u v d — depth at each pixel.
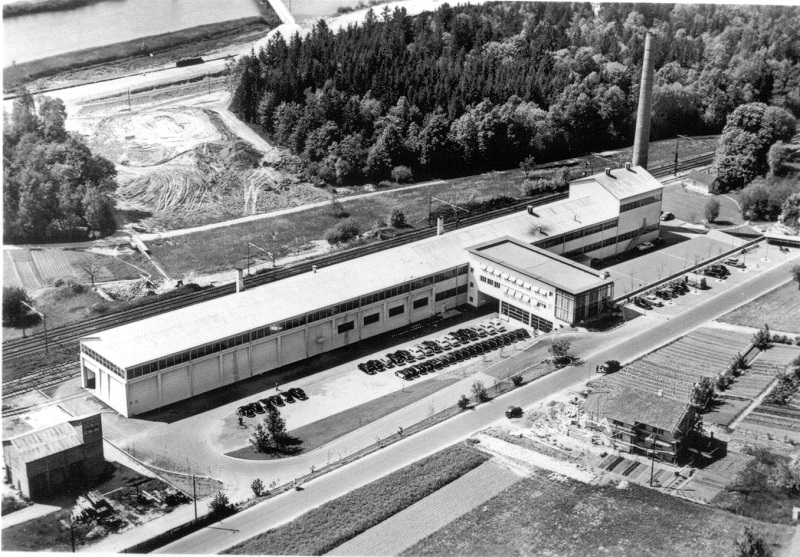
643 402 174.38
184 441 175.75
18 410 188.12
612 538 149.12
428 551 146.12
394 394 191.75
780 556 143.75
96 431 163.75
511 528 151.00
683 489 160.38
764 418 180.62
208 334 190.88
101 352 184.62
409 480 162.12
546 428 177.38
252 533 149.50
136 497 158.75
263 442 173.50
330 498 158.00
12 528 150.88
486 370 199.12
